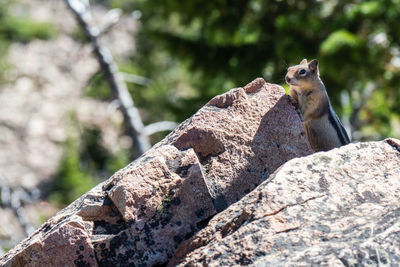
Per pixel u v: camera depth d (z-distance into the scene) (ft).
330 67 47.67
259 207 15.74
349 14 48.67
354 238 14.55
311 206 15.83
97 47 63.72
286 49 49.19
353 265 13.78
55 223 17.38
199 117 19.53
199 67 56.90
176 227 17.15
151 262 16.69
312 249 14.35
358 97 57.93
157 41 57.67
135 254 16.65
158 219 17.11
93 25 68.23
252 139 19.49
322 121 23.81
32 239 17.21
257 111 19.98
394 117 58.49
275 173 17.01
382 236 14.44
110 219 17.08
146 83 71.31
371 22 49.21
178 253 16.24
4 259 17.15
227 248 14.92
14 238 56.95
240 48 55.11
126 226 16.83
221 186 18.49
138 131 62.18
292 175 16.63
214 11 53.67
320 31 49.01
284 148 19.65
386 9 47.44
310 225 15.23
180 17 56.34
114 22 65.05
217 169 18.80
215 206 18.11
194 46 56.75
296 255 14.20
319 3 51.62
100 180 73.36
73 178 68.23
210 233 16.07
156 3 55.98
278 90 20.58
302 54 48.98
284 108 20.21
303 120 23.91
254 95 20.43
